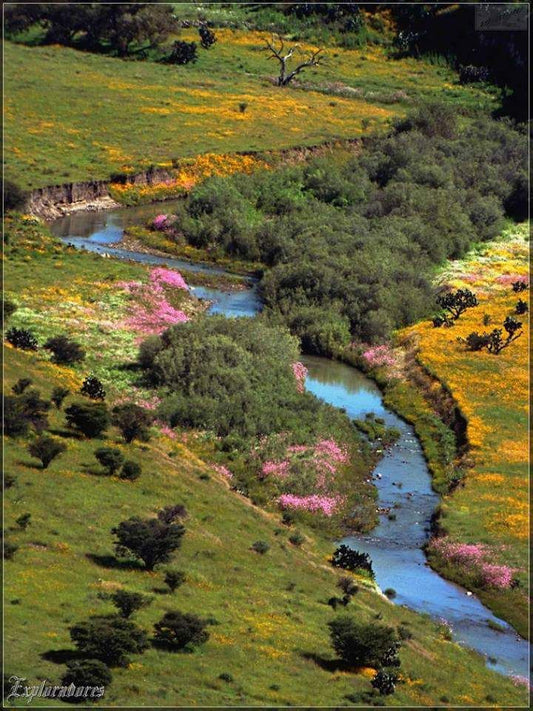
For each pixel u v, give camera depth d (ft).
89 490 185.16
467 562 193.36
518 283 347.77
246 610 157.07
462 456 235.40
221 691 130.11
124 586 153.48
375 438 245.04
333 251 353.51
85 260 333.62
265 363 260.42
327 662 147.43
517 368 280.72
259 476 218.38
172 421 233.14
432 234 379.76
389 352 296.92
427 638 165.07
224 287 340.18
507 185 442.50
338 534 203.31
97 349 264.72
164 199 422.00
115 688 124.06
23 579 147.13
